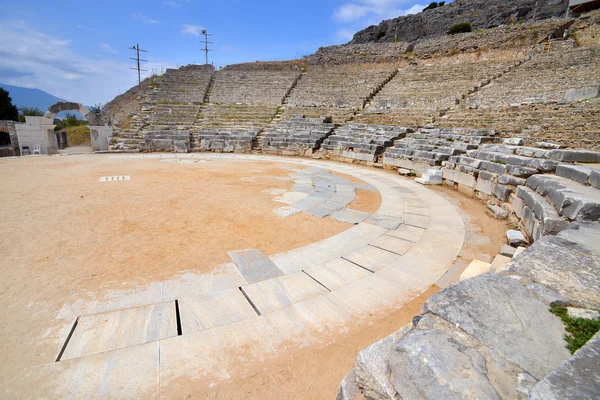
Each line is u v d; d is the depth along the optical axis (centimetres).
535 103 1733
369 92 3072
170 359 346
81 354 348
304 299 473
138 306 442
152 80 4088
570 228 459
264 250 654
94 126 2645
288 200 1067
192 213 895
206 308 441
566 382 172
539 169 897
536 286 302
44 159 2009
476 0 4984
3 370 322
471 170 1213
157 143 2473
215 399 301
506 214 914
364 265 595
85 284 499
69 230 737
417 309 454
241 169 1686
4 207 907
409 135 1977
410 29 5547
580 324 243
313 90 3350
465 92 2391
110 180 1333
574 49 2227
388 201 1088
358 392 251
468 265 589
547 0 4169
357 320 426
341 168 1794
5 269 542
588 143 1159
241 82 3641
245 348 368
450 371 196
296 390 315
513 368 205
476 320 250
